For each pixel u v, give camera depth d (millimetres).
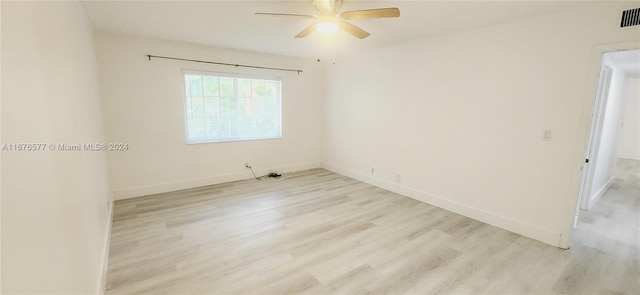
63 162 1259
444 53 3479
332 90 5469
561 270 2314
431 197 3814
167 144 4152
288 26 3189
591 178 3580
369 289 2066
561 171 2635
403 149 4156
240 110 4820
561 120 2598
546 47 2635
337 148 5512
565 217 2637
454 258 2484
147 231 2926
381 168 4570
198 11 2695
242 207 3635
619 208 3732
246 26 3191
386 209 3629
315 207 3674
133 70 3760
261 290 2041
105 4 2480
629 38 2197
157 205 3658
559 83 2584
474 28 3121
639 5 2139
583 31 2416
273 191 4320
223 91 4590
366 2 2406
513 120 2920
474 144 3279
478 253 2568
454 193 3543
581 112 2482
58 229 1093
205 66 4301
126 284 2078
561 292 2049
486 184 3211
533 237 2857
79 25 2227
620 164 6758
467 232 2990
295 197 4055
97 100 3141
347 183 4805
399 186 4270
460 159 3438
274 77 5039
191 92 4297
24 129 820
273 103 5203
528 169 2855
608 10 2279
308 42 3984
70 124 1511
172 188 4273
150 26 3219
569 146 2570
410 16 2744
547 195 2742
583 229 3084
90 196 1933
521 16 2689
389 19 2848
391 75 4230
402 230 3025
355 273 2254
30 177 839
